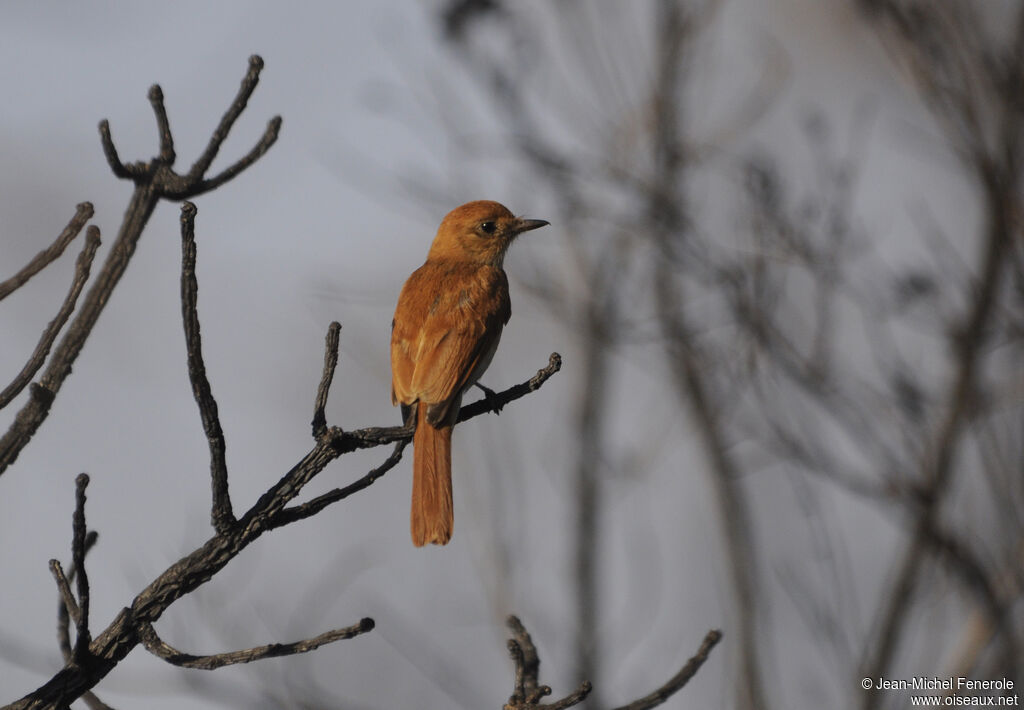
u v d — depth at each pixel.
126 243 7.21
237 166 7.73
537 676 8.65
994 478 11.80
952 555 11.84
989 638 11.57
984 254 12.35
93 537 7.29
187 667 6.72
